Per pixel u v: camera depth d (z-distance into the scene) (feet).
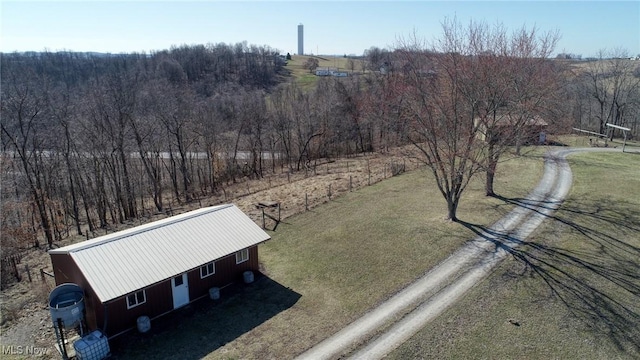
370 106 160.97
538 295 67.92
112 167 127.85
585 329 59.72
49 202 117.29
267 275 82.84
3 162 119.34
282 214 111.96
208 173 165.48
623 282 69.41
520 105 93.40
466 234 90.58
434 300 69.62
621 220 90.74
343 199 120.06
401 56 111.96
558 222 92.58
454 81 88.53
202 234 79.20
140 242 73.36
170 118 151.43
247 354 60.64
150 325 67.46
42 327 69.67
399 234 93.61
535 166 136.67
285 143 181.06
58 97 145.89
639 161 137.18
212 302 74.33
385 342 60.90
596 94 195.72
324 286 77.66
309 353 60.08
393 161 155.53
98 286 62.75
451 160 93.61
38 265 94.38
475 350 57.57
